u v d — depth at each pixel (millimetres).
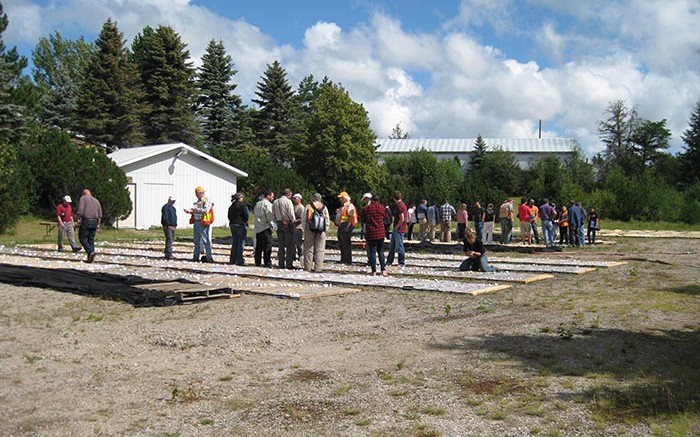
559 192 52250
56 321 9867
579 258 21312
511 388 6441
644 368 7105
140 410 5840
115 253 21719
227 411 5824
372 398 6164
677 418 5543
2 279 14164
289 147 66062
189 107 61688
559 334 8828
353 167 60062
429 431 5336
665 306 11070
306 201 48750
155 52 60500
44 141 34656
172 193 37312
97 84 55688
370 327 9453
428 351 7945
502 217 28562
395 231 17688
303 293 12359
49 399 6090
